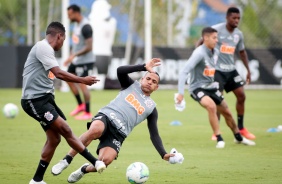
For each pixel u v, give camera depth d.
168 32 69.69
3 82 65.69
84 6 68.81
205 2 70.44
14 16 70.50
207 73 32.22
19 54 65.31
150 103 23.34
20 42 70.81
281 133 37.50
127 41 66.81
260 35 71.38
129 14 69.75
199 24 70.44
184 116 46.06
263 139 35.12
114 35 68.38
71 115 45.06
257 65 67.69
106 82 65.81
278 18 71.31
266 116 45.94
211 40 31.89
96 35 63.44
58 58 66.00
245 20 71.12
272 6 71.12
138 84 23.53
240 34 36.00
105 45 64.06
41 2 69.88
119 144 22.84
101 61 64.19
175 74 66.62
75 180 22.83
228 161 28.11
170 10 69.31
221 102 32.59
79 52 43.88
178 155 22.23
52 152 22.56
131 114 23.02
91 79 21.84
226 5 70.56
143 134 37.31
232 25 35.38
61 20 69.69
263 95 62.09
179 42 70.50
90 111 46.41
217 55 35.22
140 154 30.12
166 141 34.31
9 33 70.56
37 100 21.95
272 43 71.50
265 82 67.94
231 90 35.81
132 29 69.81
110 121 22.75
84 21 44.34
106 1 64.25
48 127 22.28
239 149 31.62
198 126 40.69
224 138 35.66
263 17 71.31
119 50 66.06
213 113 32.22
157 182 23.53
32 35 68.94
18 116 45.34
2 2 70.06
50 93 22.20
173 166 26.92
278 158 28.89
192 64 31.31
